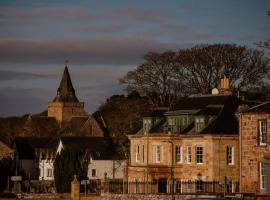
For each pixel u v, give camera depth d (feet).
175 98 488.85
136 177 380.37
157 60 495.00
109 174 510.17
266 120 303.48
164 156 372.79
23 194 404.36
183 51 493.36
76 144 523.29
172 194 317.63
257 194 291.58
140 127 445.37
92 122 641.40
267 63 480.23
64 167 441.68
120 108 540.52
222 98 371.15
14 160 545.85
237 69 477.77
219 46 483.51
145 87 499.92
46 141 581.12
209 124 358.02
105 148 519.60
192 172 359.66
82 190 425.28
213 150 350.43
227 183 331.16
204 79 483.51
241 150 310.86
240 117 311.47
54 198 391.45
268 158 295.89
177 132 375.25
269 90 451.53
